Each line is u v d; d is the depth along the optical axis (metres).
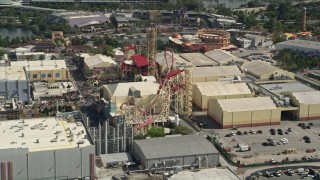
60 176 122.69
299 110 173.25
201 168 129.25
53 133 133.00
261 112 167.38
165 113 169.00
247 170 134.12
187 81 176.88
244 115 166.00
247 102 169.62
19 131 133.88
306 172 132.62
